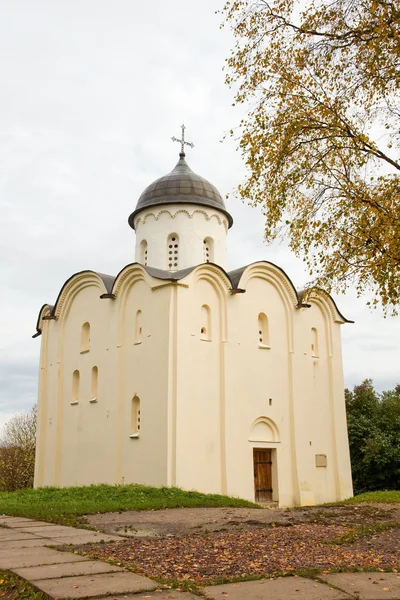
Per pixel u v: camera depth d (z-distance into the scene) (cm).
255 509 1666
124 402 2405
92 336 2692
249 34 1427
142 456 2238
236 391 2359
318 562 863
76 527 1258
